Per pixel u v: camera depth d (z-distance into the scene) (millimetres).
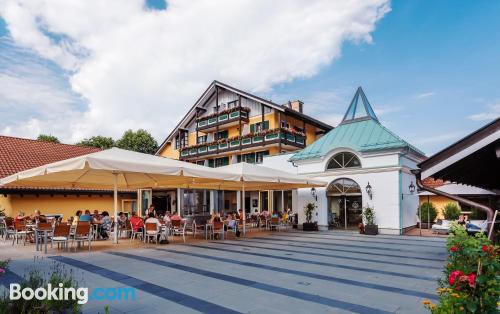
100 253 10852
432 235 16969
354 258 10164
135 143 47281
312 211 20484
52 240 10945
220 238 15586
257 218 21219
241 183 18391
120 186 17312
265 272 8117
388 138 18625
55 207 20469
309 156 20828
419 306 5617
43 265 8688
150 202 30250
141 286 6734
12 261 9227
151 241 14305
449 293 3596
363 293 6375
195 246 12742
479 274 3553
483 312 3463
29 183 14656
